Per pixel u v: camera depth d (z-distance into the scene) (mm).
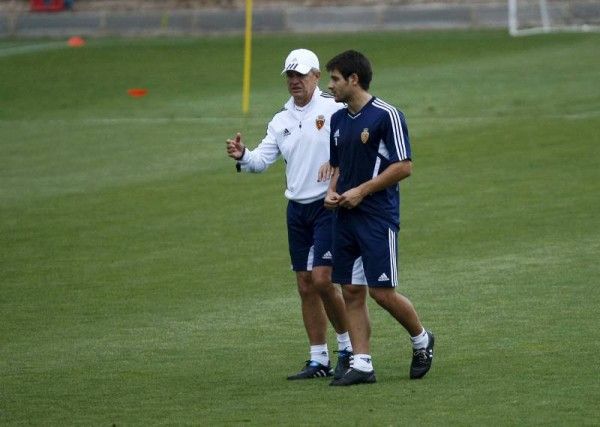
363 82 28750
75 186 61094
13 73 102438
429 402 27078
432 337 29531
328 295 30266
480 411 26109
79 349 34125
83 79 98125
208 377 30656
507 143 66125
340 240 29156
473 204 52969
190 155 68062
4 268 45406
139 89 92000
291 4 127688
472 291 38812
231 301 39469
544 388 27734
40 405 28344
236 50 111312
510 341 32562
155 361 32500
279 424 25797
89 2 132625
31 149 71500
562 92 81125
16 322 37719
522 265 42062
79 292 41469
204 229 51031
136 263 45594
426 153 64688
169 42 120188
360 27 125062
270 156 31297
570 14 119938
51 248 48500
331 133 29438
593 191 54188
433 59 99875
